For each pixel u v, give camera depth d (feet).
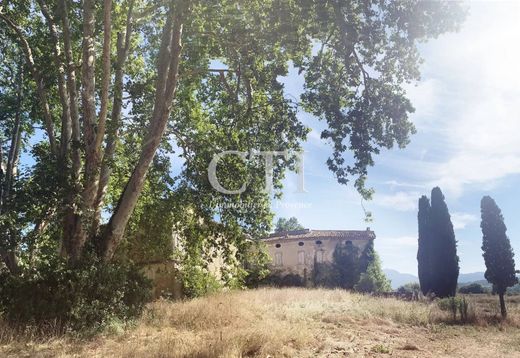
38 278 38.19
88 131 46.80
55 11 52.44
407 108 46.06
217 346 28.12
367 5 42.73
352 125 46.60
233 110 54.60
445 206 99.35
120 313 40.73
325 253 150.41
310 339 34.32
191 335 35.14
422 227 101.19
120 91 50.19
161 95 47.70
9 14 56.29
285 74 48.60
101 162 46.75
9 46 60.18
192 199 55.88
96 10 53.21
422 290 98.73
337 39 47.47
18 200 43.34
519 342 39.29
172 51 45.44
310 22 45.21
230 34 47.32
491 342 39.52
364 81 47.06
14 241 43.55
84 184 45.88
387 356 30.58
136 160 55.16
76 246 44.83
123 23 55.31
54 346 31.12
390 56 45.73
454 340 40.34
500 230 69.97
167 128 56.44
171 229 62.44
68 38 50.34
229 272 60.34
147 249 64.28
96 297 39.55
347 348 32.68
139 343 31.99
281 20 44.19
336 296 74.49
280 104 51.11
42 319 36.11
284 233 162.20
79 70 53.52
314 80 49.21
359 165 46.68
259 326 36.83
